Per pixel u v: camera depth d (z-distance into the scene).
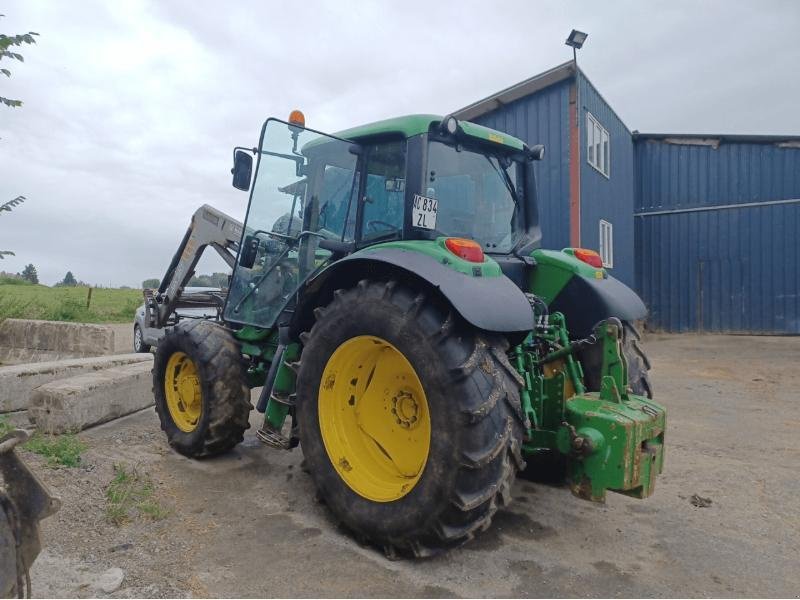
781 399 7.38
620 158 14.70
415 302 2.98
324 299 3.73
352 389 3.44
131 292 27.31
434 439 2.84
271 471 4.38
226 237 5.43
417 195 3.47
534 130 11.93
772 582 2.94
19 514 1.99
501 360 2.98
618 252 14.48
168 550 3.09
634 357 4.13
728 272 15.66
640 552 3.23
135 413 5.90
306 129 4.07
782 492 4.12
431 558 3.10
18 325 9.59
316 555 3.10
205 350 4.47
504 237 4.21
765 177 15.18
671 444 5.31
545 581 2.90
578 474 3.04
